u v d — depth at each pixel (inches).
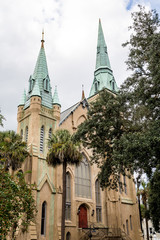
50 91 1450.5
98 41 2367.1
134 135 687.7
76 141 927.0
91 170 1444.4
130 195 1668.3
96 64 2268.7
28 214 600.4
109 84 2116.1
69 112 1476.4
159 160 650.8
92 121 887.1
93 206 1355.8
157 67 689.0
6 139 957.2
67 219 1206.9
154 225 1182.3
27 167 1120.8
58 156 926.4
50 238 1079.0
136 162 677.3
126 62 869.2
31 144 1175.6
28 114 1302.9
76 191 1316.4
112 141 916.0
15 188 519.8
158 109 722.8
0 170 528.4
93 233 1264.8
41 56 1535.4
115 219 1393.9
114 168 906.7
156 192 968.3
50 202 1147.3
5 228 470.0
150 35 805.2
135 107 810.2
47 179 1173.7
